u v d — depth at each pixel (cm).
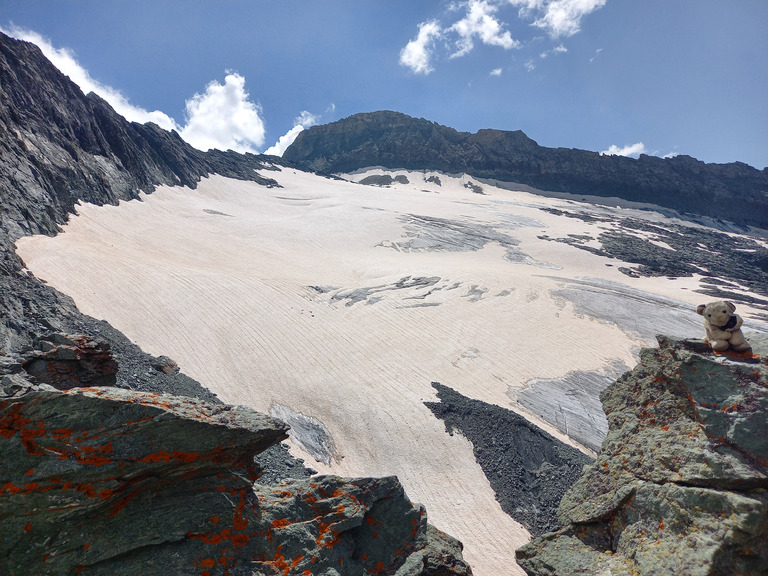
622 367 4650
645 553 687
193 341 4144
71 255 4928
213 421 905
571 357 4753
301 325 4800
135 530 809
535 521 2686
